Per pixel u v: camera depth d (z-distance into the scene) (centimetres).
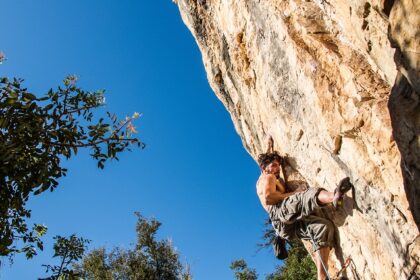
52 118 517
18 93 502
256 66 723
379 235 478
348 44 471
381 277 486
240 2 718
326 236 569
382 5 342
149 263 2019
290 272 1803
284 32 584
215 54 923
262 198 652
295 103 603
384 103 440
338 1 425
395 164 421
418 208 334
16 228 574
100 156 552
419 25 304
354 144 480
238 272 2050
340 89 498
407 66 319
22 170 500
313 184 614
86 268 1983
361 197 491
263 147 805
